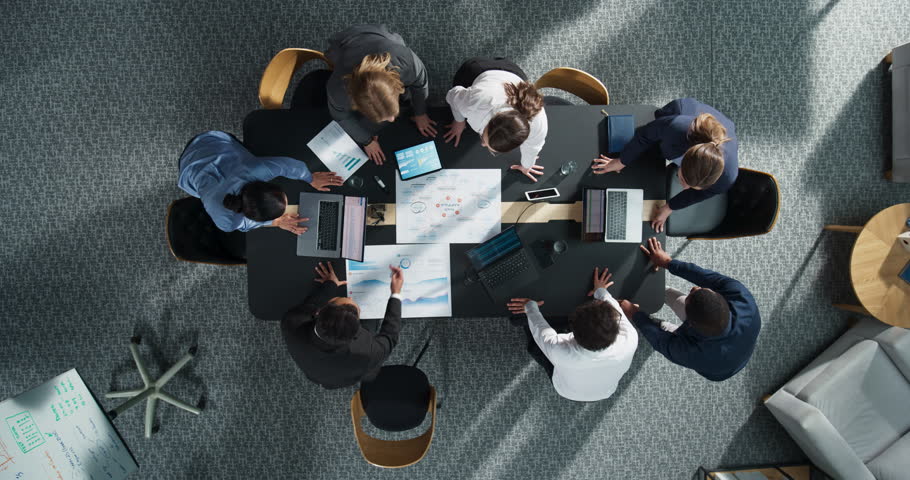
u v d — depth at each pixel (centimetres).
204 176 197
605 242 221
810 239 298
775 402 280
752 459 298
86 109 284
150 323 288
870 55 296
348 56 183
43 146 284
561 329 237
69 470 220
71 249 287
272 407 290
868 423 266
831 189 299
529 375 293
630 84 295
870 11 295
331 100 191
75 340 287
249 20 286
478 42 292
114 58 284
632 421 296
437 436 294
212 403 288
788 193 298
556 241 218
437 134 217
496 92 185
